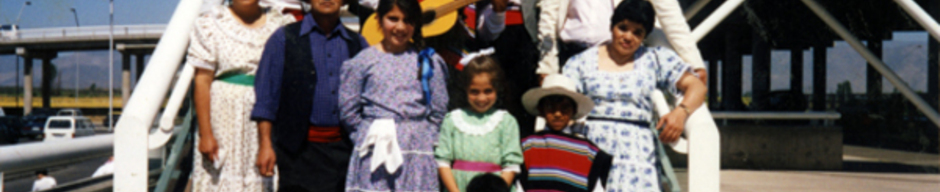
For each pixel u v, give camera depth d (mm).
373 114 3121
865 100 15047
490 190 2932
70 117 31812
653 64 3314
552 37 3953
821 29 13047
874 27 12922
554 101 3193
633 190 3186
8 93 75750
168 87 3176
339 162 3283
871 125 15086
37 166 2850
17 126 29922
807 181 8781
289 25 3273
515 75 4438
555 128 3238
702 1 7719
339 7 3316
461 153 3184
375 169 3084
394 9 3131
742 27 15656
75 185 3656
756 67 15031
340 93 3174
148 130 3008
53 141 3037
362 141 3115
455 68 3848
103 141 3447
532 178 3189
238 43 3254
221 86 3266
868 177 9289
